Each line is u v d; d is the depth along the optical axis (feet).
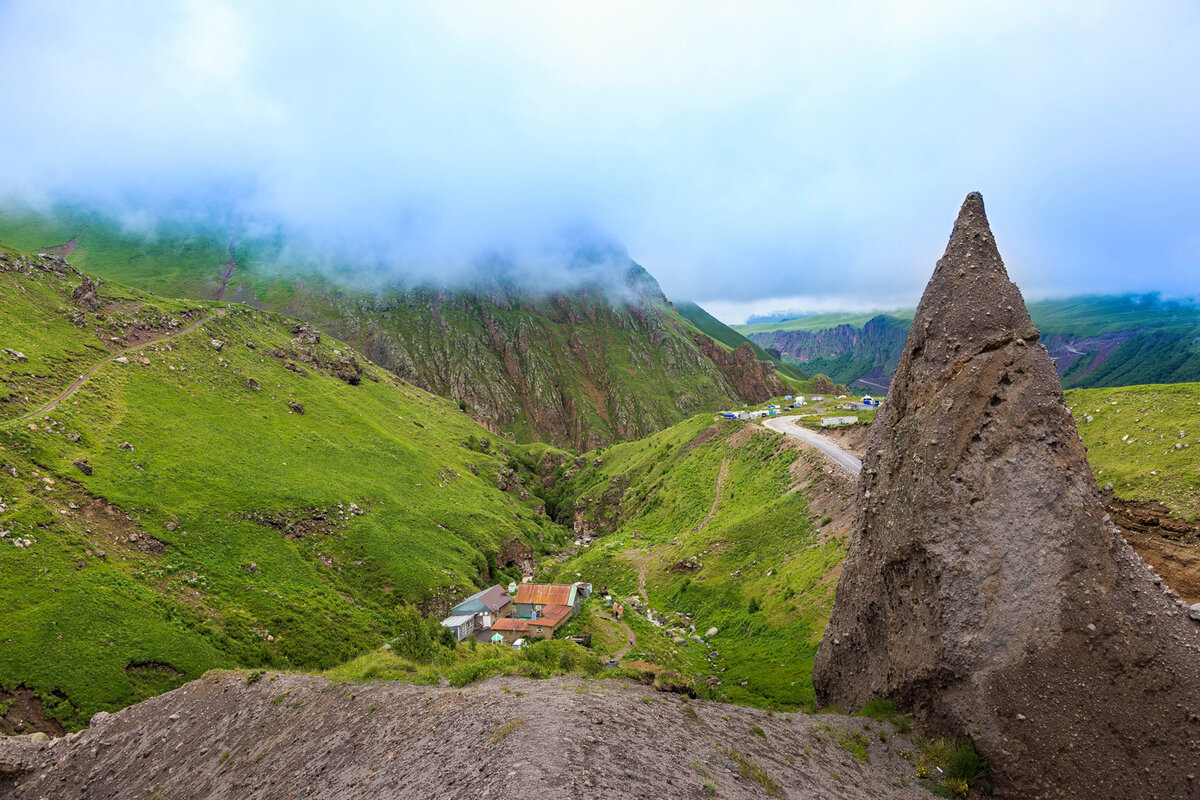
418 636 121.08
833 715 85.20
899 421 96.99
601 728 61.00
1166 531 139.85
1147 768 61.05
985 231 93.04
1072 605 68.85
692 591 250.98
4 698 147.02
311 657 215.92
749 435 412.57
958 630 72.64
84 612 177.47
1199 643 67.00
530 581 357.61
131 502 245.65
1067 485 75.46
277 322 593.83
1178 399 179.32
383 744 70.38
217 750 90.58
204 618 204.85
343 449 412.98
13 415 259.39
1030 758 63.72
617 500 544.21
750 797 56.03
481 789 49.42
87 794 94.79
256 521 283.38
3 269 370.73
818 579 194.80
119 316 409.08
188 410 351.25
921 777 67.87
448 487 454.81
